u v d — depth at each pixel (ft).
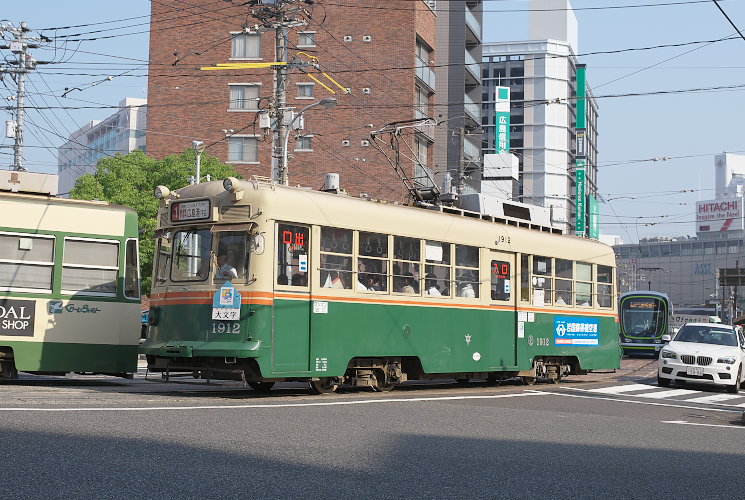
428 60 188.65
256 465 26.61
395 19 176.65
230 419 37.22
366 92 176.35
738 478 28.63
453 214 63.93
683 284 518.37
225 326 49.49
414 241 59.00
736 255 499.10
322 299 52.11
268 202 49.78
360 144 175.63
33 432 30.68
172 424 34.68
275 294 49.57
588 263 77.97
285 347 49.90
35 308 55.21
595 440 36.65
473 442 34.24
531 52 406.21
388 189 174.60
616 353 81.20
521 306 68.85
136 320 58.70
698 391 73.51
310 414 40.60
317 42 177.06
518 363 68.39
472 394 58.65
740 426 45.57
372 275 55.72
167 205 53.42
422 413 43.68
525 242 69.77
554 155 403.75
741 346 78.84
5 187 56.59
